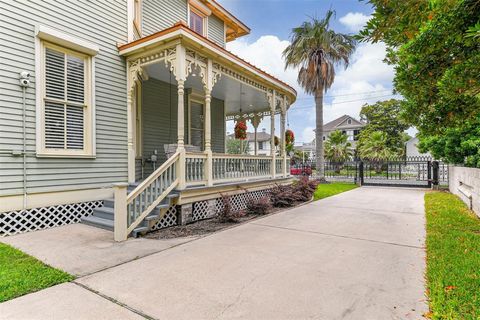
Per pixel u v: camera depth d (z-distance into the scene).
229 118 13.62
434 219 5.98
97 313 2.35
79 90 5.77
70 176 5.60
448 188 12.15
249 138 43.16
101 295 2.67
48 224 5.27
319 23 14.56
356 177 14.84
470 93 3.42
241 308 2.44
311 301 2.56
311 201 8.99
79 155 5.71
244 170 7.82
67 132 5.57
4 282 2.86
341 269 3.32
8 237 4.60
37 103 5.08
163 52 5.98
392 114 29.98
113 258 3.68
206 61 6.33
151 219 4.96
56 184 5.38
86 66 5.91
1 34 4.66
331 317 2.29
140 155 7.74
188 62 5.84
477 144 7.89
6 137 4.72
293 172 20.14
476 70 2.86
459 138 9.12
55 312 2.36
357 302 2.54
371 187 13.44
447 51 3.04
